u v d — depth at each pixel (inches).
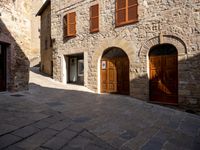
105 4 386.9
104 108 244.8
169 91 305.0
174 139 155.4
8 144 118.9
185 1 279.1
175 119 214.5
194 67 269.9
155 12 310.5
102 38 392.5
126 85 370.6
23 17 331.3
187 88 275.4
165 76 309.6
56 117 185.9
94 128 165.9
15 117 172.9
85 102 277.1
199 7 267.0
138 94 333.4
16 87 311.0
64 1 477.7
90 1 416.2
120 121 192.7
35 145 122.4
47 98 284.2
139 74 332.2
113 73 390.6
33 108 213.0
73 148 124.2
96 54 406.0
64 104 249.6
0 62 292.5
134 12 338.3
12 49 298.4
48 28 652.1
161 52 315.3
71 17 454.6
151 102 318.7
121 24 354.0
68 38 471.5
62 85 450.6
